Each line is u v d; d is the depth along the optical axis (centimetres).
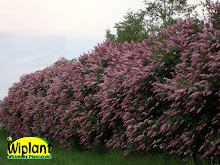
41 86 1498
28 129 1510
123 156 779
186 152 611
